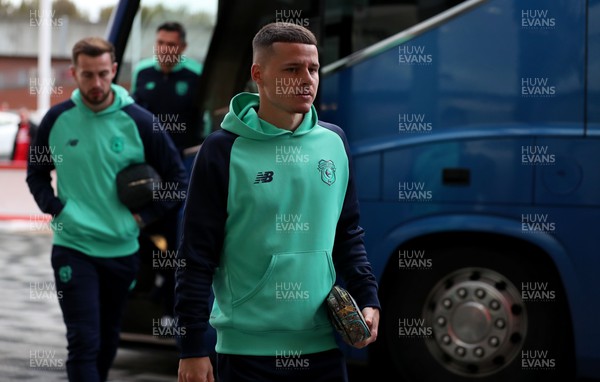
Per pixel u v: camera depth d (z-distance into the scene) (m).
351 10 7.39
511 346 7.26
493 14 7.13
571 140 7.02
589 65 7.02
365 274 4.38
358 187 7.35
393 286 7.41
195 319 4.16
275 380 4.25
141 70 8.18
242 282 4.24
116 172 6.57
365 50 7.35
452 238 7.33
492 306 7.25
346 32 7.40
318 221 4.23
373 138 7.34
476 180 7.14
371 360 7.67
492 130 7.11
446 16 7.21
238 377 4.27
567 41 7.04
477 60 7.16
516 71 7.11
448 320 7.33
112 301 6.73
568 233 7.04
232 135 4.22
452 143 7.17
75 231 6.45
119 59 8.23
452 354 7.33
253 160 4.20
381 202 7.30
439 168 7.20
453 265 7.32
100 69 6.46
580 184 7.00
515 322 7.24
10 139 33.53
